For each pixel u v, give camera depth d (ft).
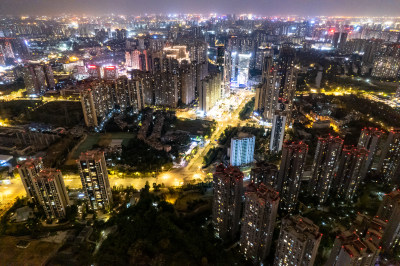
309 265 482.69
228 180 595.47
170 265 557.33
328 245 617.21
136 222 655.35
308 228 481.46
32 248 611.47
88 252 593.42
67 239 640.99
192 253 583.99
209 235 638.53
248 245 595.88
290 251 491.31
